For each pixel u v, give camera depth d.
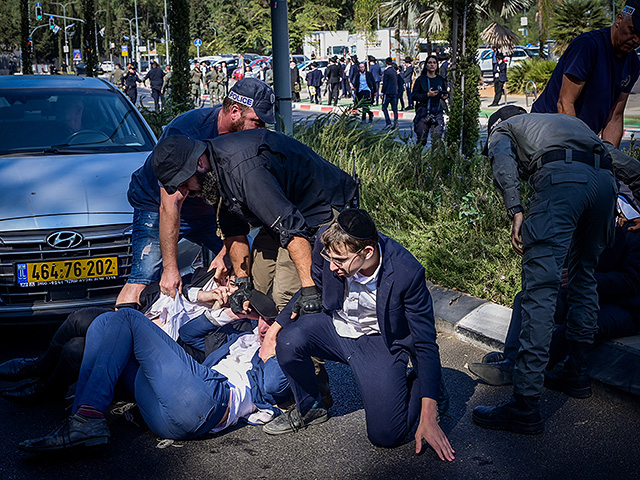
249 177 3.13
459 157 7.46
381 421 3.20
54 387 3.68
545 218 3.36
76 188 4.79
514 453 3.27
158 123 11.29
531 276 3.37
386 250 3.05
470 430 3.50
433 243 5.68
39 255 4.45
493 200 5.84
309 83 28.16
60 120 5.85
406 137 8.68
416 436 3.17
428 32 30.08
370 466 3.19
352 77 25.47
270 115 3.73
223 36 44.97
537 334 3.35
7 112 5.87
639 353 3.70
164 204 3.60
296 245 3.16
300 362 3.36
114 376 3.18
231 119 3.72
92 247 4.52
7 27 92.69
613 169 3.74
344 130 8.84
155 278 4.34
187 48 11.52
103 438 3.11
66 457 3.27
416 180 7.19
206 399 3.26
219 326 3.75
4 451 3.32
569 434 3.41
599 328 3.80
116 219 4.57
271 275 3.90
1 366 3.83
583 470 3.11
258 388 3.55
